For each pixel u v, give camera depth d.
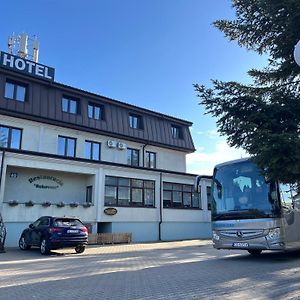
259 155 8.30
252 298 6.54
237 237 11.89
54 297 6.91
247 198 11.98
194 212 30.64
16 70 25.52
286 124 9.13
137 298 6.73
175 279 8.72
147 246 21.39
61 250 18.50
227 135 9.66
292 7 9.23
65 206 22.92
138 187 27.22
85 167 24.33
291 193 11.38
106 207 24.88
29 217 21.34
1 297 7.01
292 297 6.58
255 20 10.68
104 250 18.72
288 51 10.16
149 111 33.44
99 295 7.04
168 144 33.97
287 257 13.12
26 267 11.66
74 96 28.62
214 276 9.01
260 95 10.12
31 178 23.61
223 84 9.89
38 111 25.98
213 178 13.22
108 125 29.94
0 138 24.27
